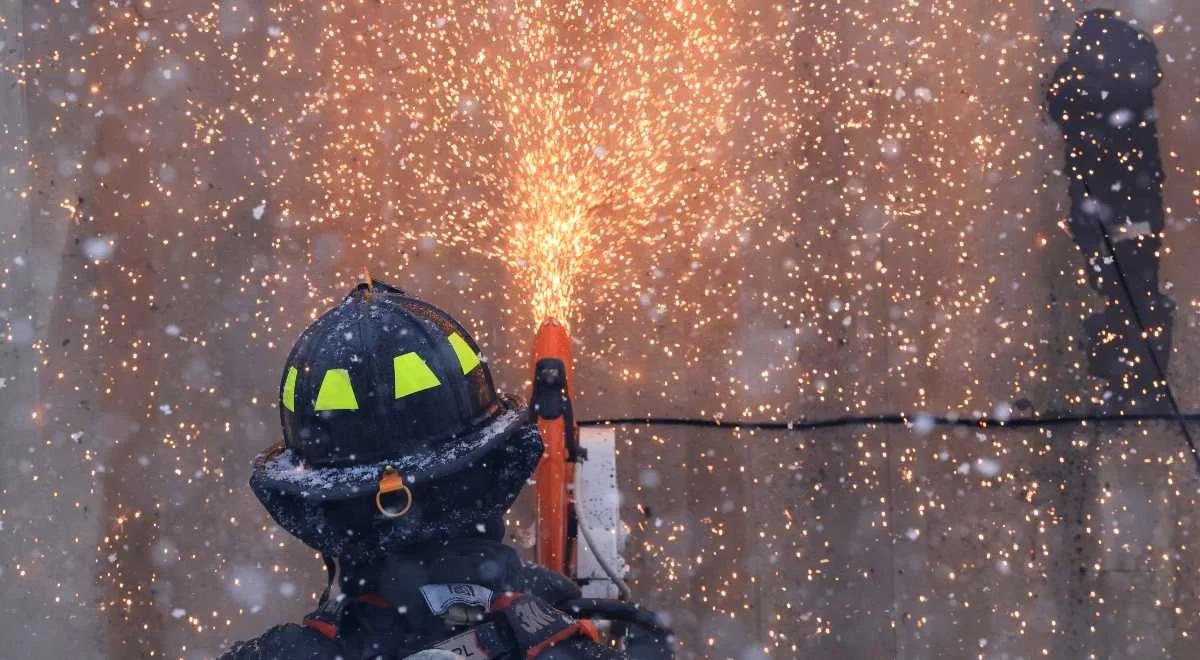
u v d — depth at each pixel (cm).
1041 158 482
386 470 136
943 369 480
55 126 478
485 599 134
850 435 480
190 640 461
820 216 493
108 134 482
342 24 504
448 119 502
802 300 489
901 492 475
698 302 491
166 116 488
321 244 490
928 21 495
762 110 501
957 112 490
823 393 484
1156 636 457
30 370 459
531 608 134
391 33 505
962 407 477
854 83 498
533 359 309
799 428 482
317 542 140
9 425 455
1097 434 468
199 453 471
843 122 496
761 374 486
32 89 479
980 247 482
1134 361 468
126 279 477
